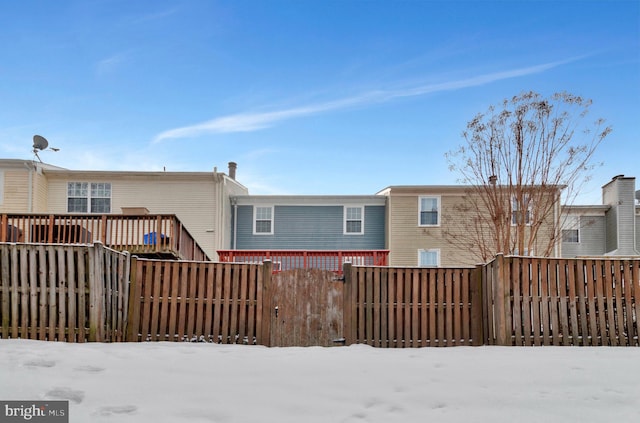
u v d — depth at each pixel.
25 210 20.19
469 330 8.61
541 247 20.45
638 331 8.04
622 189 24.02
